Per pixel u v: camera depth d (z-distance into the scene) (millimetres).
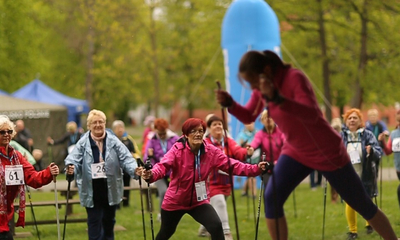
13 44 28031
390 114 54719
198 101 44281
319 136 5105
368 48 24984
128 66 36375
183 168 6719
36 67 29375
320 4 22109
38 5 29688
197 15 33281
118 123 13898
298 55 27484
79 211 13703
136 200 15531
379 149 9094
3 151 6934
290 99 4766
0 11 27109
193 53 38500
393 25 23062
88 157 7840
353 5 22016
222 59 34719
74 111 27172
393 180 18000
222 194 9141
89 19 29562
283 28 25578
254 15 18453
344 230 9906
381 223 5656
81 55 35031
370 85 24906
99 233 7980
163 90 43812
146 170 6539
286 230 5484
